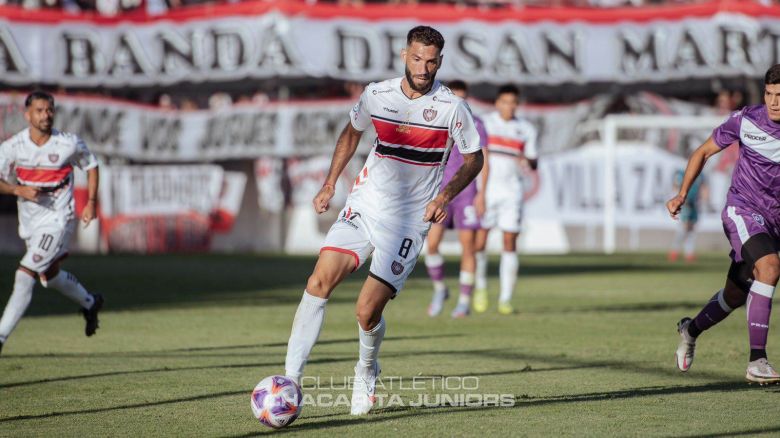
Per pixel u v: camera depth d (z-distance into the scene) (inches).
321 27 3531.0
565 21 3651.6
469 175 819.4
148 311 1748.3
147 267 2854.3
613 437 729.6
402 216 816.9
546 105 3747.5
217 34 3545.8
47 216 1184.2
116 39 3590.1
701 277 2561.5
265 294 2086.6
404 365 1107.9
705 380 1005.2
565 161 3779.5
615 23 3668.8
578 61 3656.5
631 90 3683.6
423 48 780.6
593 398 898.7
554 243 3801.7
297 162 3737.7
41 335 1409.9
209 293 2105.1
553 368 1087.0
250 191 3777.1
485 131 1654.8
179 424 788.0
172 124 3668.8
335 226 820.0
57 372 1059.9
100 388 957.8
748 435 735.1
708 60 3644.2
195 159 3661.4
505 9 3629.4
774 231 986.1
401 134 809.5
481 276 1780.3
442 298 1694.1
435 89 812.6
